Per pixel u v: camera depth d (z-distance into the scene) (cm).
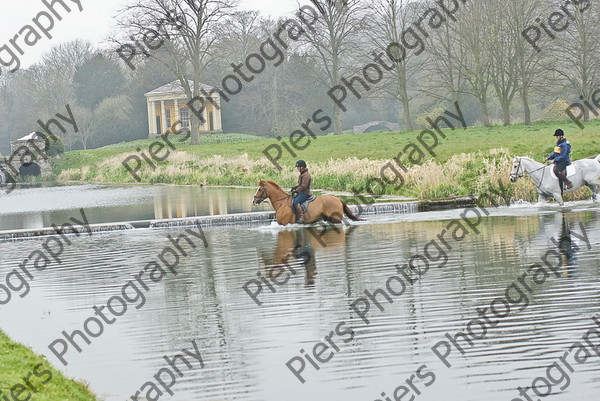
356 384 1084
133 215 3628
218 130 10156
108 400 1067
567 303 1442
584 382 1048
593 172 3133
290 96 10006
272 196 2909
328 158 5847
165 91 10025
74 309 1625
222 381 1125
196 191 5028
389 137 6919
